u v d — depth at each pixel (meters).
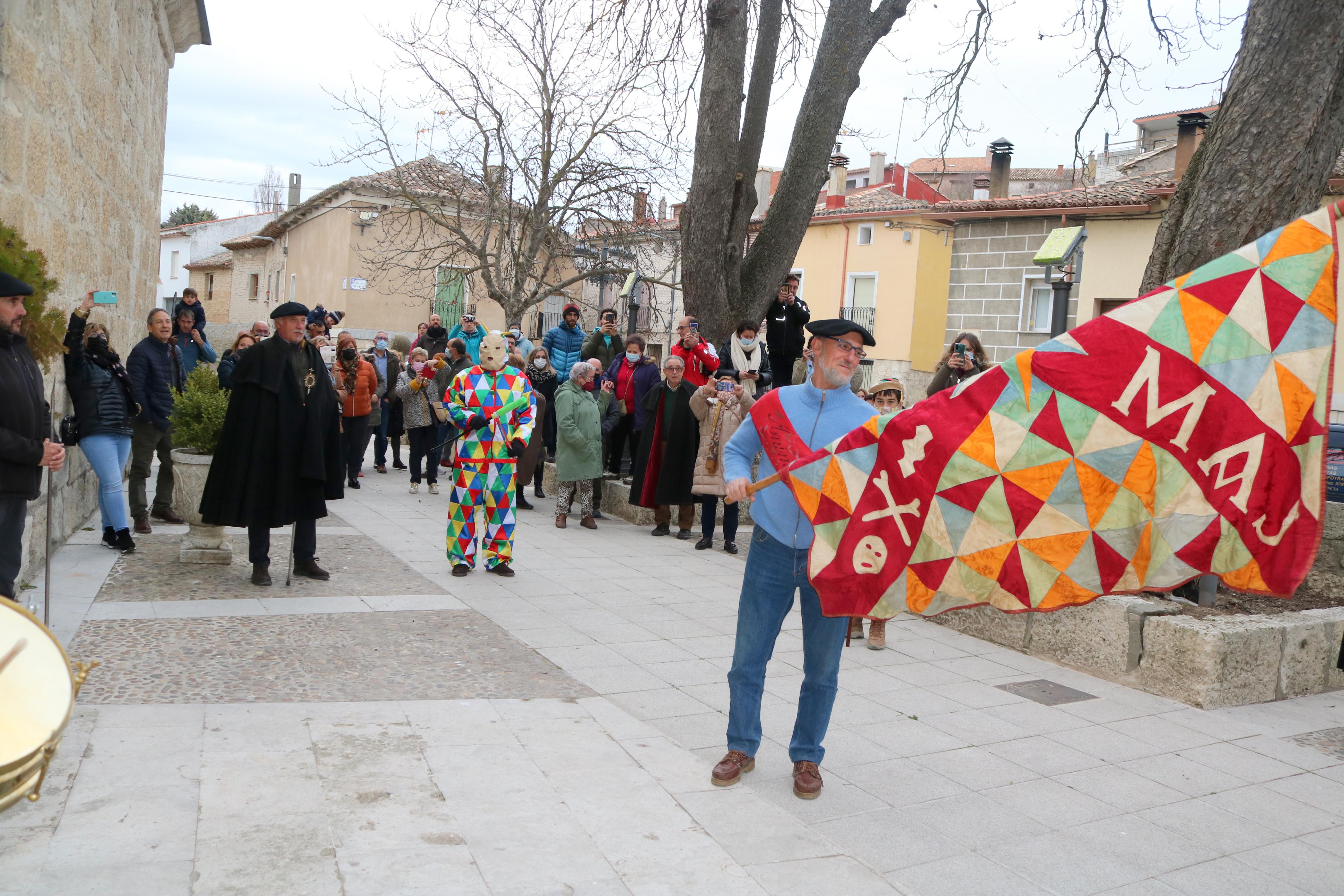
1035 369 3.62
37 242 6.20
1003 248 26.39
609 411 11.50
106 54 8.43
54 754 2.20
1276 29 6.95
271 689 4.76
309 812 3.47
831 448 3.84
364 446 12.86
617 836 3.47
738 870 3.29
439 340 15.44
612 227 19.97
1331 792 4.42
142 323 11.71
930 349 30.16
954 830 3.79
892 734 4.86
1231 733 5.17
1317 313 3.26
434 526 10.13
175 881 2.95
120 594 6.37
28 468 4.41
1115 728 5.15
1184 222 7.30
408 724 4.41
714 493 9.54
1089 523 3.52
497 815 3.57
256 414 6.70
